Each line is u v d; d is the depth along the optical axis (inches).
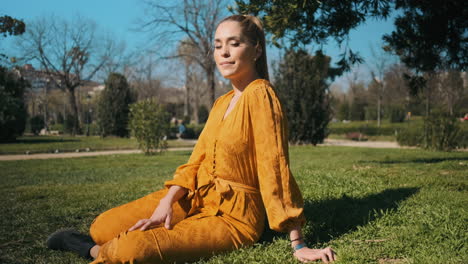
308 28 266.1
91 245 95.4
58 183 290.2
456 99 1267.2
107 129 1189.1
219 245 84.0
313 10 240.7
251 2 244.7
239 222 87.7
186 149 786.8
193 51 1190.9
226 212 87.1
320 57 298.0
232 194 86.8
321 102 729.6
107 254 76.0
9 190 245.9
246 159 87.2
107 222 89.6
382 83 1566.2
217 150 87.6
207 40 1063.0
